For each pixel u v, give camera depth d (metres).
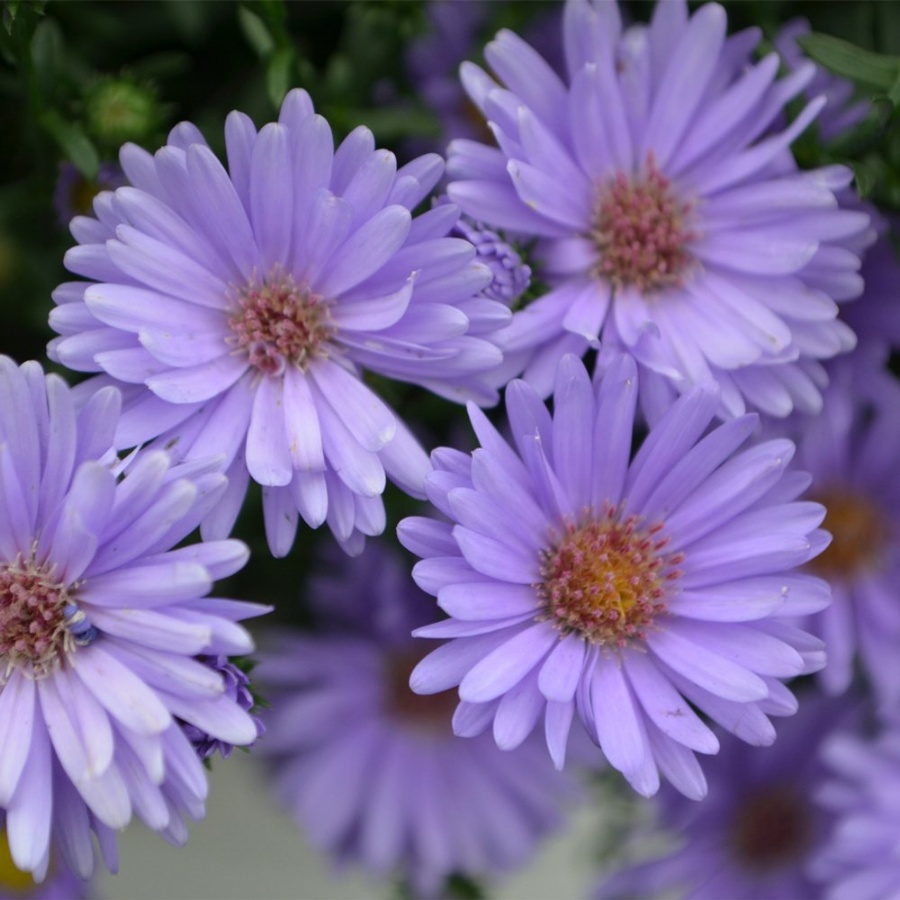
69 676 0.26
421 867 0.32
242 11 0.29
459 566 0.26
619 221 0.28
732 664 0.27
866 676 0.31
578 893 0.36
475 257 0.27
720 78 0.28
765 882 0.32
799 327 0.28
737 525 0.27
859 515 0.31
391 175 0.26
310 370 0.27
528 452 0.26
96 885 0.32
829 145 0.28
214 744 0.26
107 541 0.26
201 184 0.26
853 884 0.30
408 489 0.27
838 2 0.30
